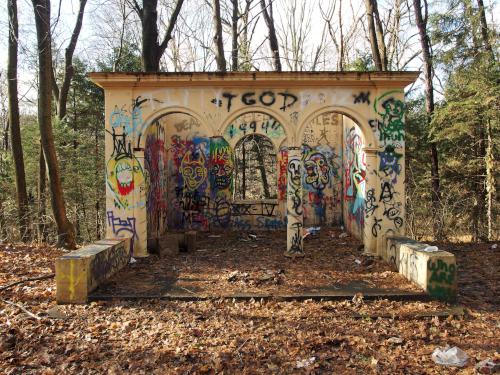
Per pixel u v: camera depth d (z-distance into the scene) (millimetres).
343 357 5195
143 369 4926
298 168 9820
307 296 7199
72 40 16281
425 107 17453
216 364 4984
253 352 5316
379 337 5758
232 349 5391
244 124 14430
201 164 14656
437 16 13961
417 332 5930
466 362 5039
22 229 14312
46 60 11352
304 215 14773
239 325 6168
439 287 7176
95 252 7727
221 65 16047
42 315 6613
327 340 5598
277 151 14422
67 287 7137
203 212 14648
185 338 5730
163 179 13875
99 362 5113
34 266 9344
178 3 13938
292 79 9398
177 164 14727
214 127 9742
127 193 9789
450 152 15352
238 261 9805
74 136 17109
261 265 9328
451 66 14273
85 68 19625
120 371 4875
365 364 5043
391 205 9641
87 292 7203
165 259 10062
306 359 5125
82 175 17484
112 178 9805
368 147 9656
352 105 9641
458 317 6445
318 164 14742
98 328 6055
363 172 11625
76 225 17844
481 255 10359
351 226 13211
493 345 5508
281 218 14469
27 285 8031
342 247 11211
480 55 13516
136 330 6020
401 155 9641
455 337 5770
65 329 6070
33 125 17984
